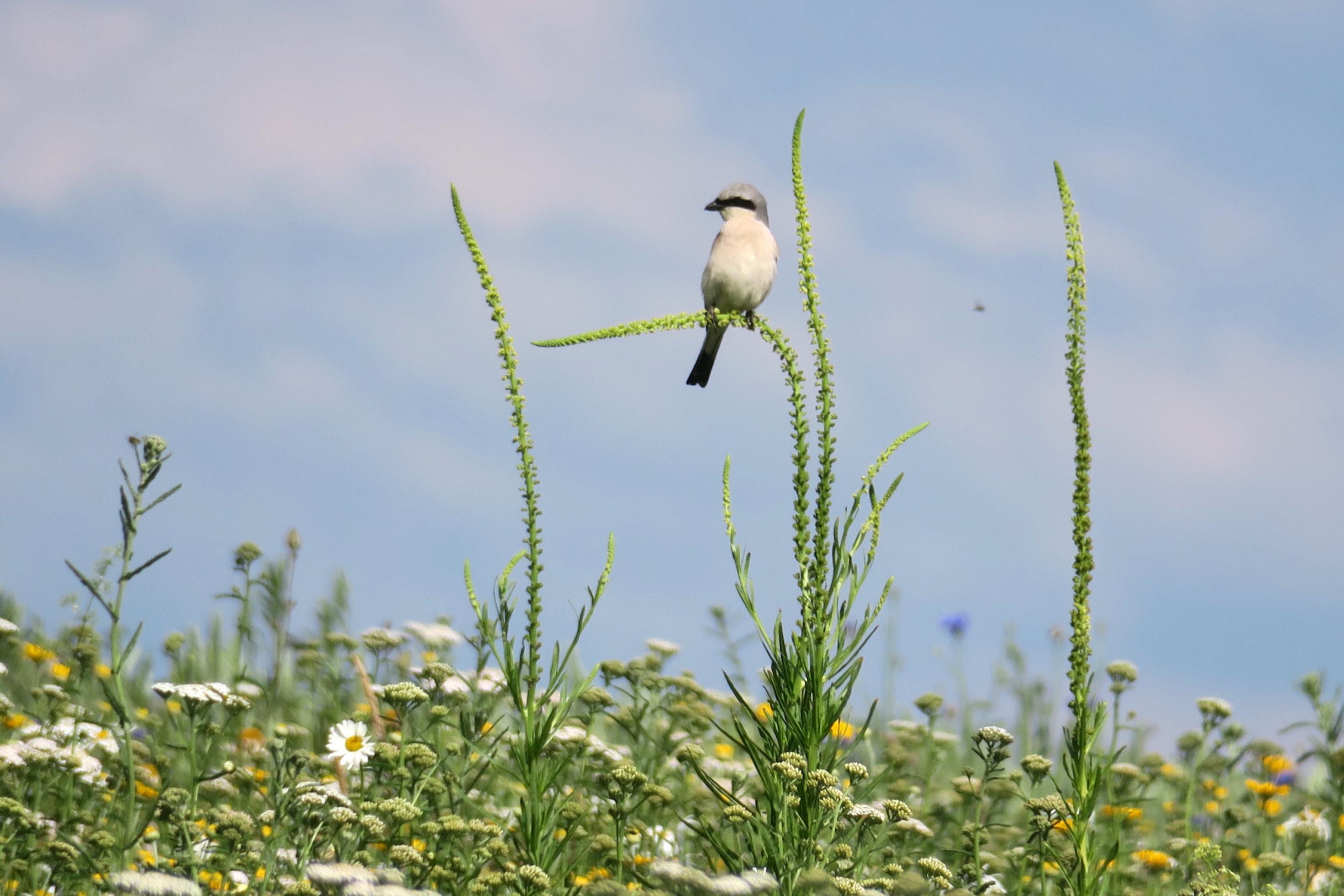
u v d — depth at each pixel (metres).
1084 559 9.14
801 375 10.16
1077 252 9.33
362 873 8.63
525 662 9.88
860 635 10.15
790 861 9.50
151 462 9.24
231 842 9.86
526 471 9.82
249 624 14.64
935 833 13.19
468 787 11.05
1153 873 12.33
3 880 9.45
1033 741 16.92
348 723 11.20
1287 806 15.26
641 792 11.15
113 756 12.29
